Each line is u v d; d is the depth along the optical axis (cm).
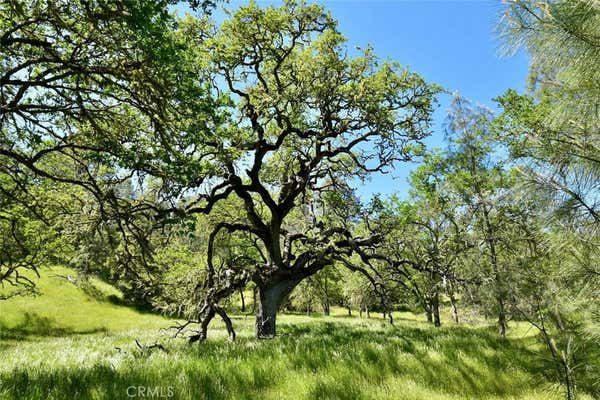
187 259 1727
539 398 759
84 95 959
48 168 1320
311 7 1650
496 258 1337
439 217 1862
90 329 3766
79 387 549
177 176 1016
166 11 746
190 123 985
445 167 1817
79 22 799
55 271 4550
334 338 1223
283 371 734
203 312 1423
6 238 1684
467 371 845
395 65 1750
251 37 1691
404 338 1162
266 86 1777
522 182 490
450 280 1652
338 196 1920
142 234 1212
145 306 4772
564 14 384
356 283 3350
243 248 2108
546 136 480
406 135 1823
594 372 597
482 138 1705
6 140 948
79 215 1359
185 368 683
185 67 914
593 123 426
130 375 625
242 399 607
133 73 832
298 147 2016
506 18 413
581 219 460
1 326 3356
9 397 465
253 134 1767
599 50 378
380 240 1875
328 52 1692
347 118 1817
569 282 515
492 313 1342
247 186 1734
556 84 441
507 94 1717
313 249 1775
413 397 694
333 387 680
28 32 841
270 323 1683
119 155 941
